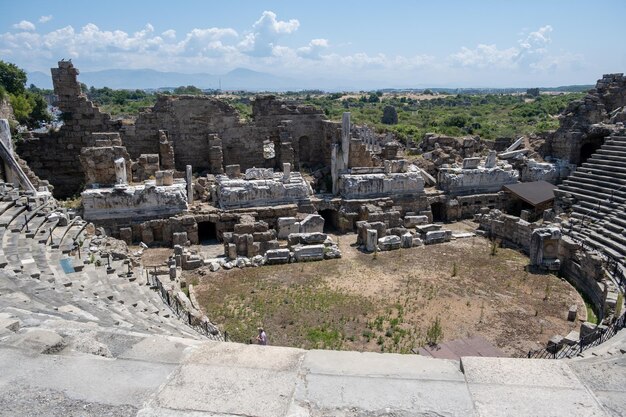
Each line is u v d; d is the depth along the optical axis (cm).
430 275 2362
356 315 1923
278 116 3969
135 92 15138
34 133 3494
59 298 1170
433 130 6644
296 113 4012
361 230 2848
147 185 2853
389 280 2295
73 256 1817
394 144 3794
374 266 2491
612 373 541
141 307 1435
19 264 1470
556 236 2431
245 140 3906
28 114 5419
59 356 579
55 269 1573
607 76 3966
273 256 2512
